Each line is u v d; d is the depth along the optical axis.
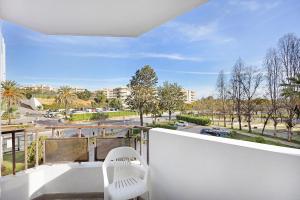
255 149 1.69
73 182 3.17
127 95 18.42
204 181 2.11
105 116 21.02
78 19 2.97
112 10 2.71
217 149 1.99
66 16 2.87
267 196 1.60
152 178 2.81
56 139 3.30
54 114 22.70
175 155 2.45
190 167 2.27
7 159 3.04
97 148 3.38
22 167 3.12
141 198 2.95
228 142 1.93
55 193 3.14
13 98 18.48
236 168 1.82
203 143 2.12
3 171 2.93
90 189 3.19
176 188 2.44
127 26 3.26
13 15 2.81
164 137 2.62
